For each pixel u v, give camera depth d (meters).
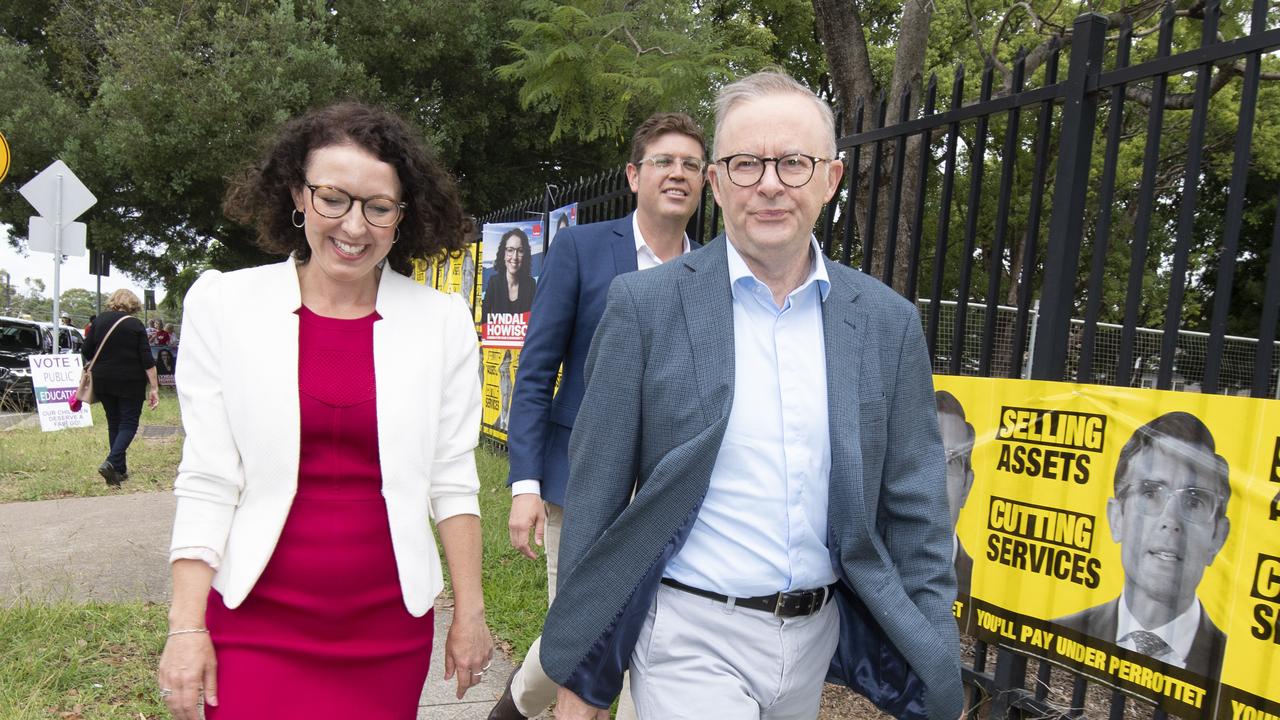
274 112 16.16
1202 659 2.33
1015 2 6.96
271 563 1.80
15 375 16.25
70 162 17.08
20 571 4.82
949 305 7.11
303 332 1.86
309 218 1.82
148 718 3.18
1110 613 2.57
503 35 18.34
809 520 1.77
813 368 1.78
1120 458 2.56
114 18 17.86
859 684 1.87
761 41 17.77
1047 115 2.93
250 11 17.34
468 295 9.59
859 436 1.74
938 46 16.06
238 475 1.80
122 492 7.29
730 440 1.75
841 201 7.42
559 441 2.81
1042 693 2.92
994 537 2.97
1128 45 2.69
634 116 11.11
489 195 20.53
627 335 1.76
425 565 1.90
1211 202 20.16
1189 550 2.36
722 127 1.82
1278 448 2.17
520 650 3.97
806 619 1.81
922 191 3.39
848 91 7.38
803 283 1.83
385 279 1.98
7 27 20.05
